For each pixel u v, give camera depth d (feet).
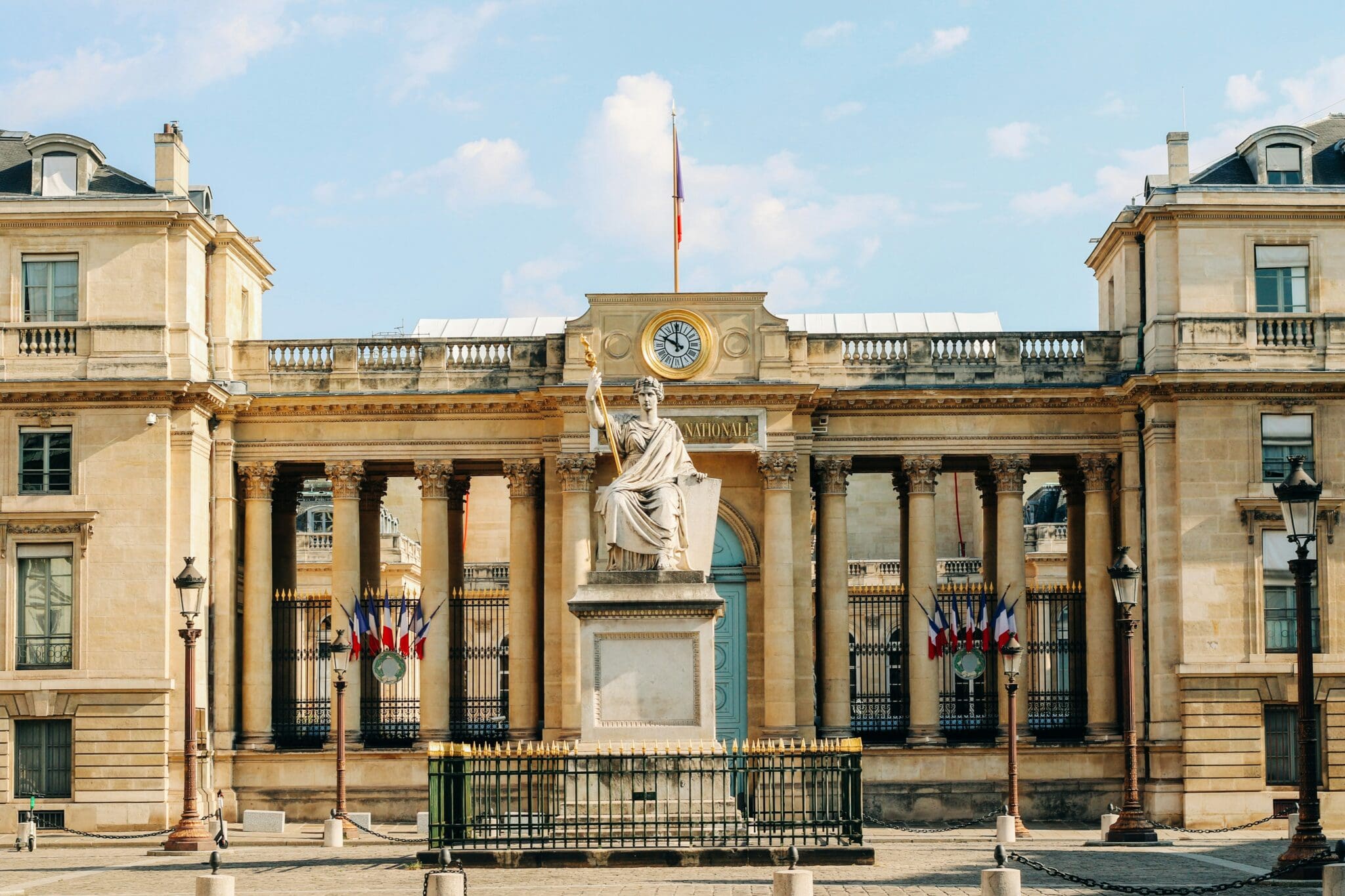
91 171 224.53
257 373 228.02
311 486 349.20
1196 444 215.31
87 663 212.43
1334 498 213.25
